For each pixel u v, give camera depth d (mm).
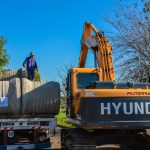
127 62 21797
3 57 36312
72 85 13086
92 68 13211
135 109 11227
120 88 11539
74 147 11727
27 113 13797
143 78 21766
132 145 12750
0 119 13438
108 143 12008
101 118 11117
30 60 17875
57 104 13930
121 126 11109
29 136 13680
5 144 13336
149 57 21406
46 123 13727
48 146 13531
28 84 13828
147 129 11742
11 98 13578
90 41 14305
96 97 11203
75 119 12469
